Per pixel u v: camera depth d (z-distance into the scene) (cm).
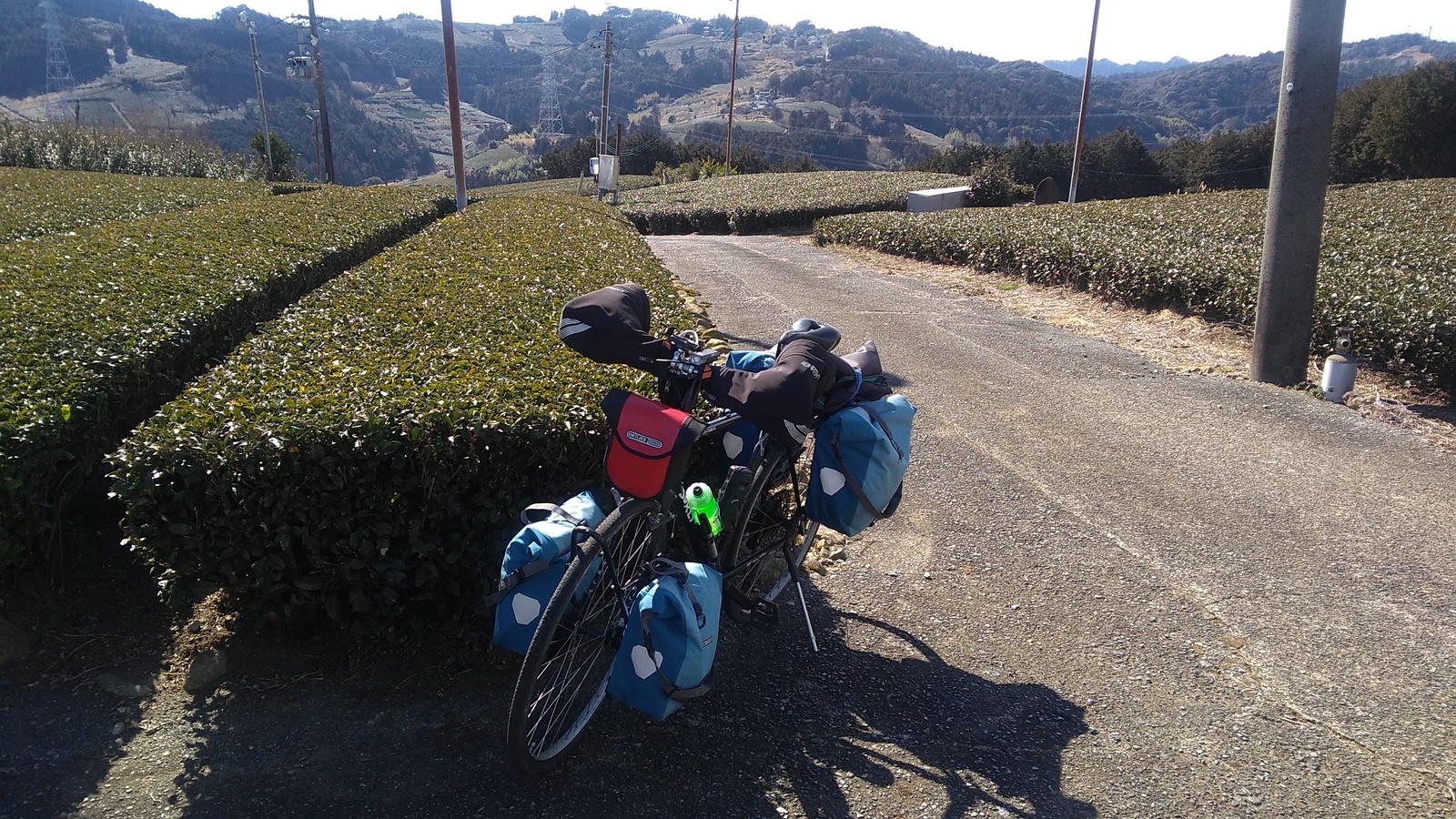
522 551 297
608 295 337
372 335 499
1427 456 607
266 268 729
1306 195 724
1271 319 755
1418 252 1141
